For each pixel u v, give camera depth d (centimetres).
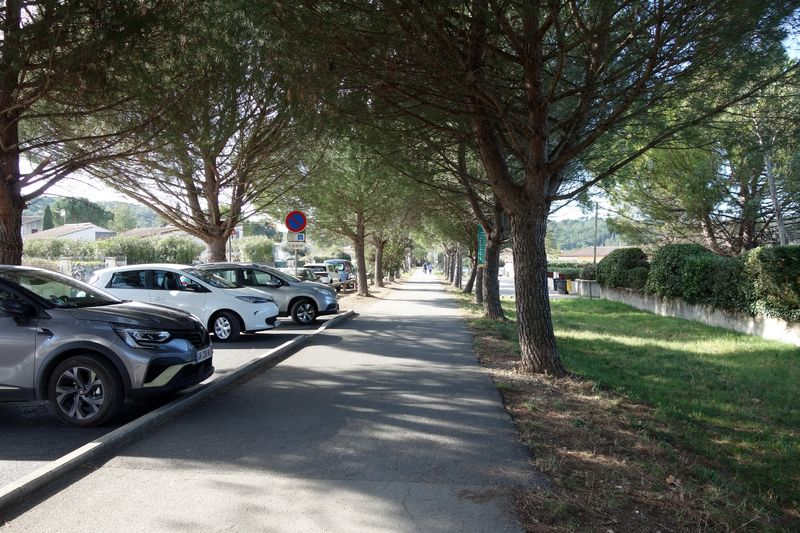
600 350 1233
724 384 892
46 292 619
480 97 729
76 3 621
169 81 788
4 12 659
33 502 382
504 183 833
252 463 461
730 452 570
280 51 696
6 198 867
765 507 427
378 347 1139
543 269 844
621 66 757
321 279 3288
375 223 2905
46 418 607
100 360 572
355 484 418
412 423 584
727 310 1573
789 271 1274
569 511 374
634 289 2448
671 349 1255
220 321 1199
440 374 852
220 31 751
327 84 709
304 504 382
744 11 578
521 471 446
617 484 425
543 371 834
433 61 684
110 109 845
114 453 483
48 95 762
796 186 1728
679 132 838
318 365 927
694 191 1878
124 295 1195
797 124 759
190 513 367
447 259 6116
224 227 1658
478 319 1706
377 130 891
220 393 721
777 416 713
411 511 371
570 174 1385
